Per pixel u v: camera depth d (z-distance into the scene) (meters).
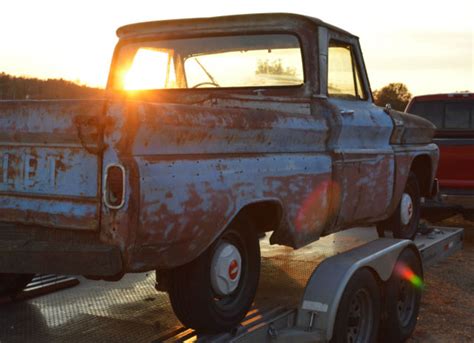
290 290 4.54
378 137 5.20
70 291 4.51
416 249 5.11
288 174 3.88
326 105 4.45
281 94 4.65
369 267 4.34
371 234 6.69
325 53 4.60
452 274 7.44
